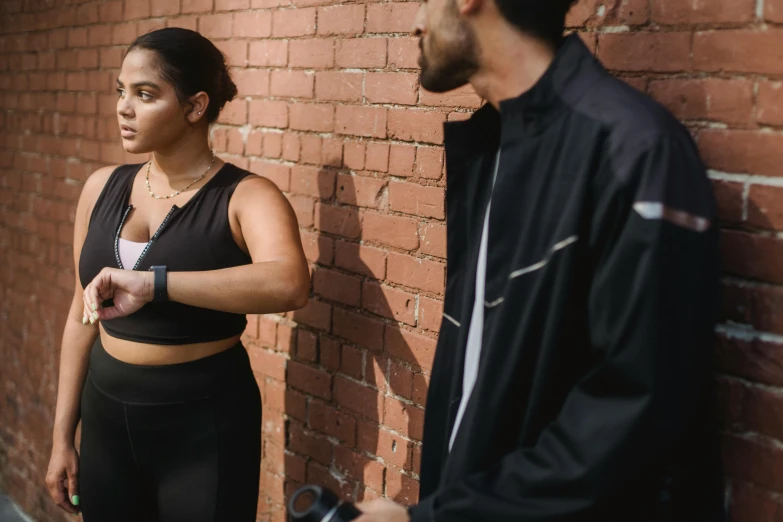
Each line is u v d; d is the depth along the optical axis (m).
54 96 3.47
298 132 2.34
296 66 2.32
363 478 2.21
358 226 2.17
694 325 1.05
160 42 1.87
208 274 1.79
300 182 2.35
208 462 1.94
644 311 1.03
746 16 1.36
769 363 1.35
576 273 1.13
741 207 1.38
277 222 1.87
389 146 2.05
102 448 2.01
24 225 3.76
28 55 3.67
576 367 1.18
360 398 2.20
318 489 1.26
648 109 1.12
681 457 1.16
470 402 1.24
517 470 1.11
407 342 2.05
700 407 1.16
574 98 1.17
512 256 1.23
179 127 1.91
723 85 1.39
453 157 1.45
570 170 1.14
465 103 1.86
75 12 3.28
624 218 1.07
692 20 1.43
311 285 2.35
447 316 1.46
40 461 3.66
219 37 2.60
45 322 3.59
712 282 1.09
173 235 1.91
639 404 1.03
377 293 2.12
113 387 1.95
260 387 2.57
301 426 2.42
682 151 1.08
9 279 3.92
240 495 2.00
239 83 2.54
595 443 1.05
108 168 2.15
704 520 1.19
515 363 1.18
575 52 1.20
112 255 1.95
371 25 2.08
